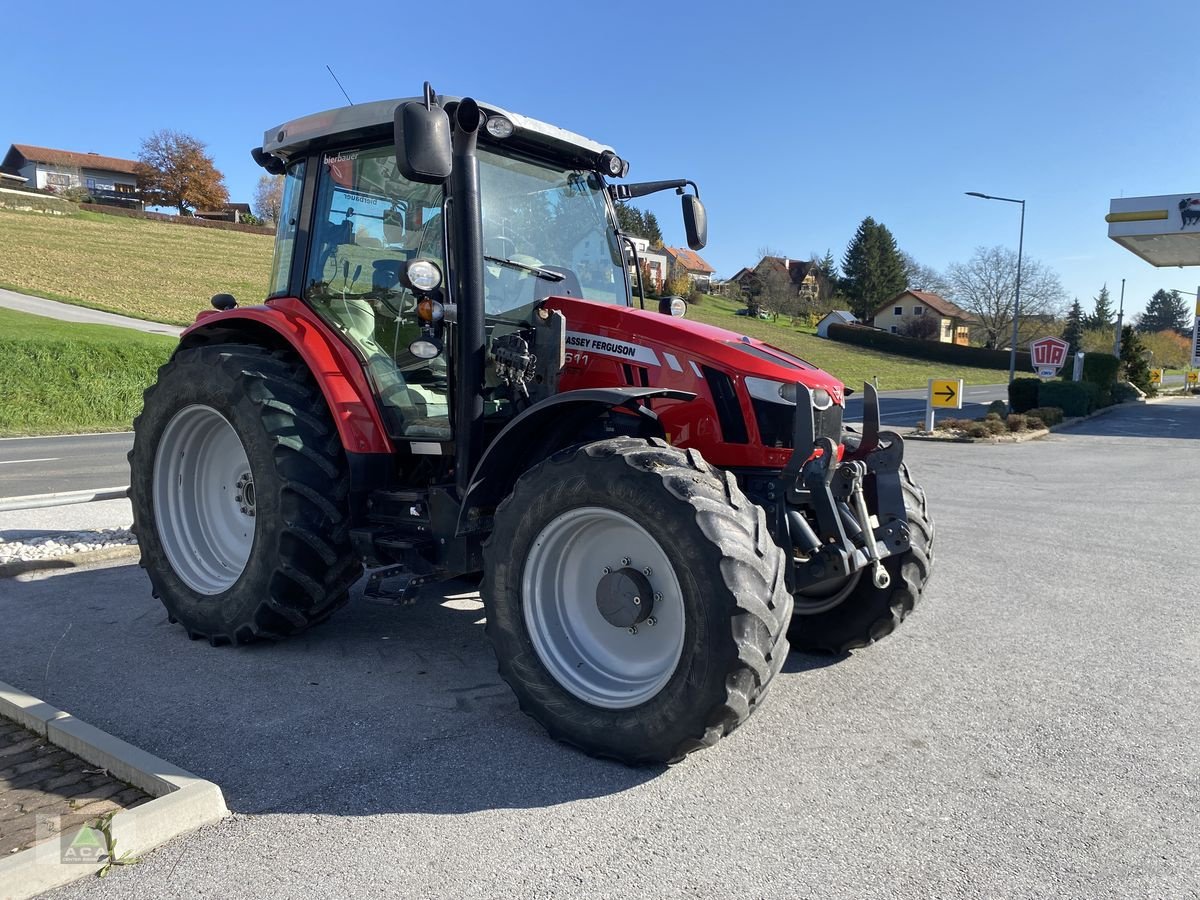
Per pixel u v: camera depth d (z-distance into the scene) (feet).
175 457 15.03
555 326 12.49
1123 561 21.03
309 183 14.92
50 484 31.96
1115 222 87.20
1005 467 41.16
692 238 15.61
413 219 13.69
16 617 15.42
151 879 7.62
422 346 12.39
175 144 257.14
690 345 12.21
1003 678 13.03
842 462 11.93
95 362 65.82
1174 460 44.42
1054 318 215.31
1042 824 8.76
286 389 13.82
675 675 9.54
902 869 7.91
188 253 171.42
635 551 10.51
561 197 14.42
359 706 11.64
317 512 13.23
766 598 9.48
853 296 294.05
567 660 10.65
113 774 9.30
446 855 8.05
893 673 13.24
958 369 188.03
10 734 10.31
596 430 12.50
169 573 14.67
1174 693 12.46
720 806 9.06
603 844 8.29
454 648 14.07
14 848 7.77
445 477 13.48
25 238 164.66
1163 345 301.02
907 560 13.30
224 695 11.96
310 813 8.80
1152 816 8.96
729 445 11.96
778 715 11.56
